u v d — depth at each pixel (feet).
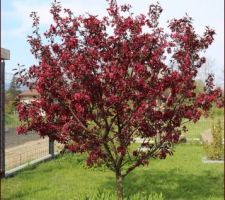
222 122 81.66
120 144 22.36
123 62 20.99
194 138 66.59
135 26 21.17
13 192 30.99
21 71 22.35
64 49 21.59
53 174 37.73
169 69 22.15
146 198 24.44
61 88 21.16
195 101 22.34
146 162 23.45
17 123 42.16
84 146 21.88
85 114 21.31
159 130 22.25
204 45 22.71
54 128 21.90
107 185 33.14
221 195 30.37
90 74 20.66
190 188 32.42
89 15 21.25
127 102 21.34
